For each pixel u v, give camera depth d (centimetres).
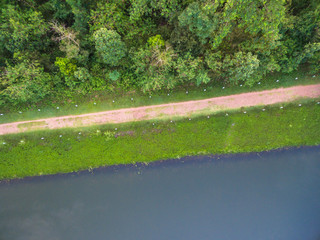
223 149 2891
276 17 2077
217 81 2864
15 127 2898
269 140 2897
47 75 2616
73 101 2895
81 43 2492
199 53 2481
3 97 2719
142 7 2356
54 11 2647
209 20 2088
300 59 2491
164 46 2430
